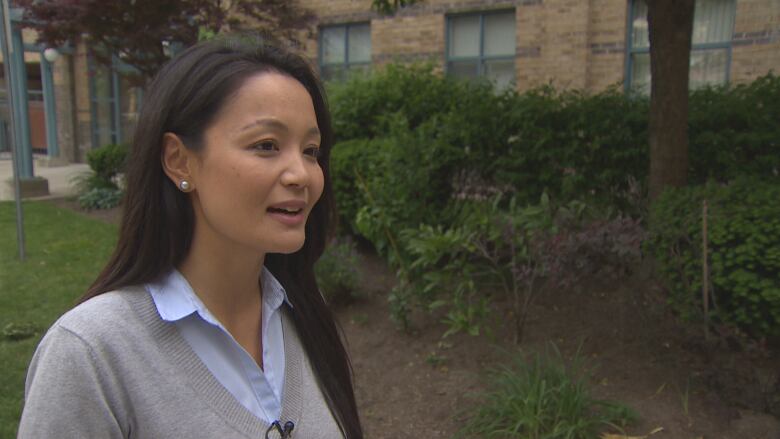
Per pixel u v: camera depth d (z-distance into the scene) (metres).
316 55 13.09
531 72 10.59
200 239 1.15
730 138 5.32
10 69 6.57
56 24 7.91
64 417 0.97
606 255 4.03
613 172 5.60
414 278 5.01
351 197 6.60
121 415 1.01
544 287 4.61
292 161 1.10
